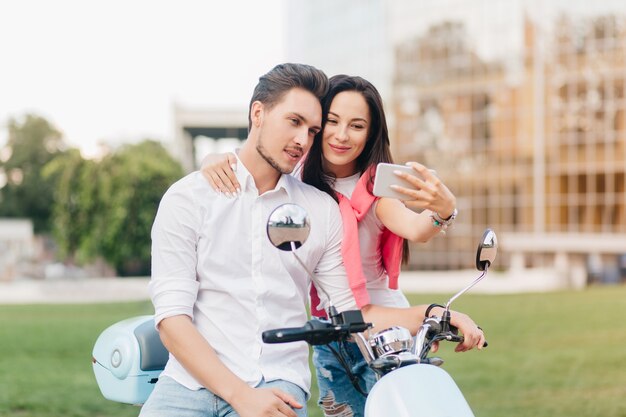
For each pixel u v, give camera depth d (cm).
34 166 4569
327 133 254
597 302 1520
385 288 274
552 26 3150
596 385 736
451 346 981
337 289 238
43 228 4528
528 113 3250
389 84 3653
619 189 3041
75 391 694
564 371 812
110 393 256
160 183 2027
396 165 206
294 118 219
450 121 3459
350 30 4025
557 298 1611
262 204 225
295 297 224
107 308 1488
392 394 180
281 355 219
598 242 2652
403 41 3609
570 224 3148
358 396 283
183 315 212
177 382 216
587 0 3070
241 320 218
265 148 222
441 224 219
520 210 3272
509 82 3294
